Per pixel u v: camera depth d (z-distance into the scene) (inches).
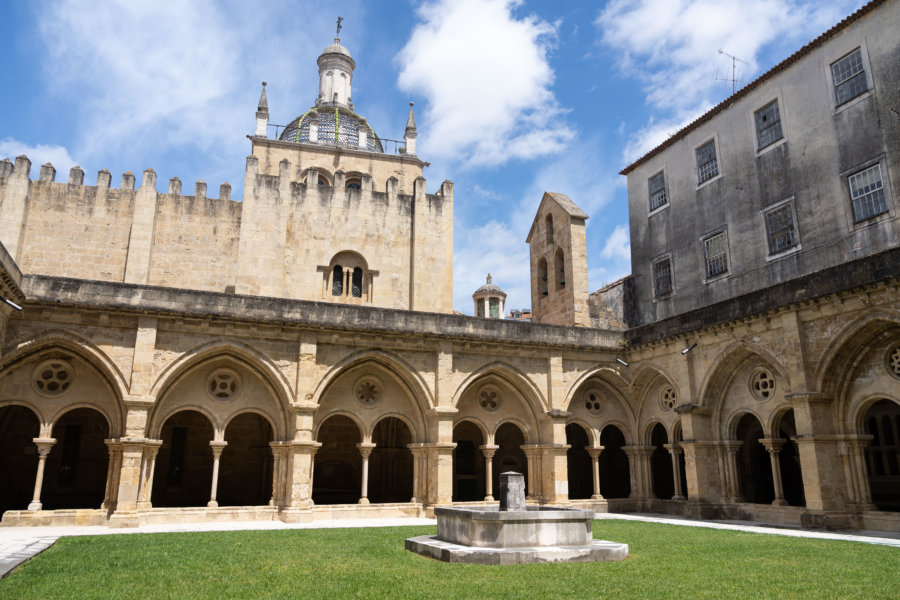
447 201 1325.0
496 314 2033.7
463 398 1034.1
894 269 689.6
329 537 656.4
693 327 956.6
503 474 540.1
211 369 896.9
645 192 1251.8
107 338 816.9
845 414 781.3
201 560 490.9
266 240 1177.4
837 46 902.4
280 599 350.9
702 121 1123.3
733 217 1043.9
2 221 1074.7
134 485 787.4
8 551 527.5
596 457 1091.9
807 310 792.9
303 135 1622.8
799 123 946.7
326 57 1808.6
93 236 1120.8
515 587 382.6
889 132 822.5
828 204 890.7
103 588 379.6
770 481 1088.2
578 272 1243.8
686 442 949.8
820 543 611.5
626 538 645.9
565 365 1069.1
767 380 879.7
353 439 1205.1
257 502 1121.4
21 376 810.2
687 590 379.9
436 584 391.5
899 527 709.9
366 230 1257.4
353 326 925.8
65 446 1040.8
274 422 916.0
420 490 971.9
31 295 786.2
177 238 1162.6
